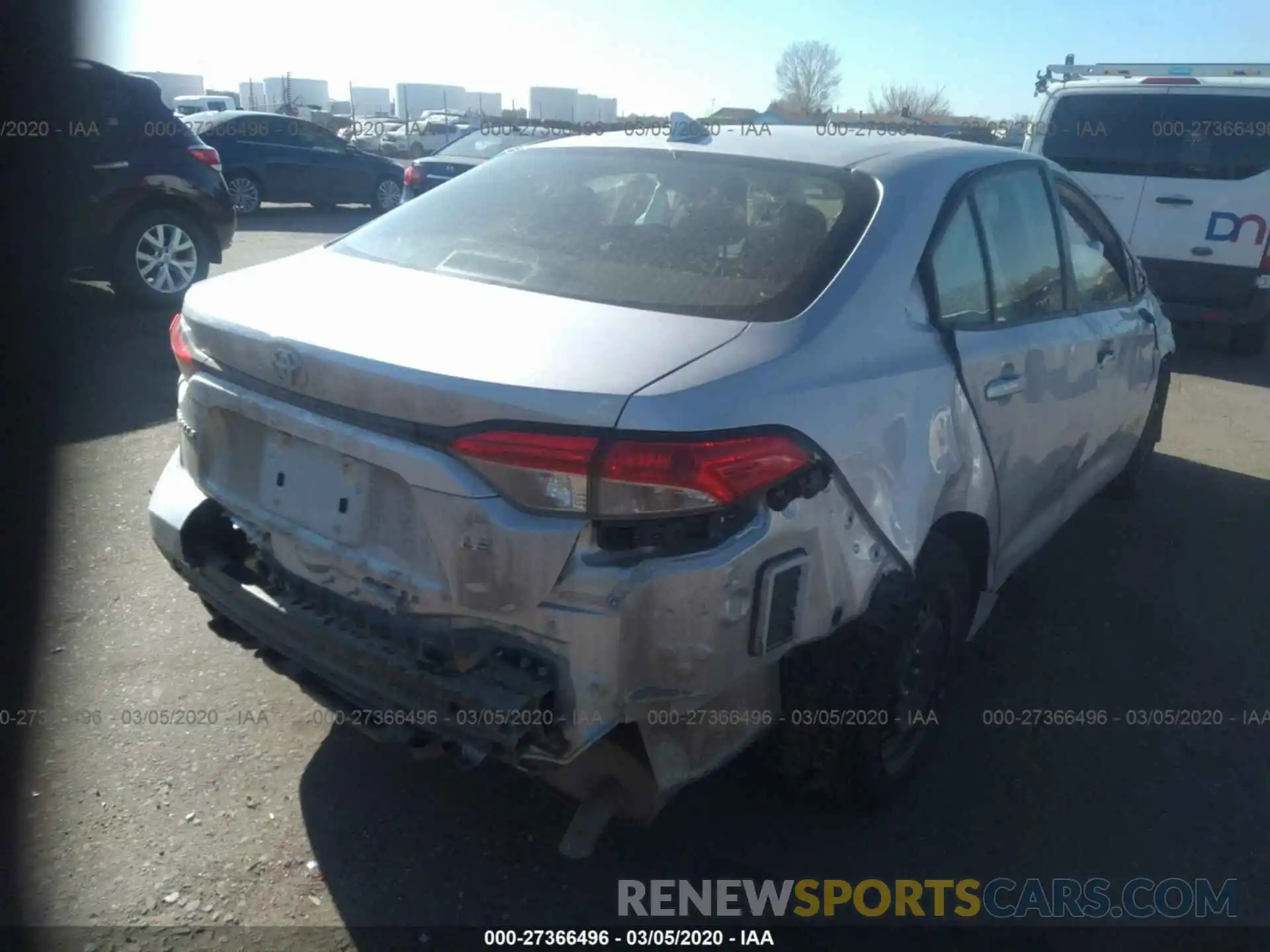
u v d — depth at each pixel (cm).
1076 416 398
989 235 342
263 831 291
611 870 287
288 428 255
